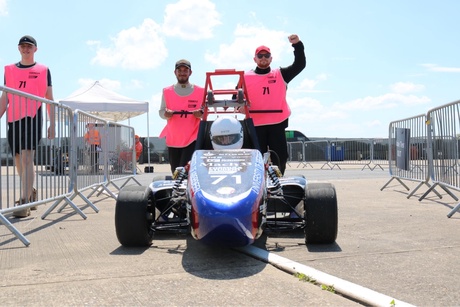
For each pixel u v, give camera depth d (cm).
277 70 618
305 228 400
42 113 607
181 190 425
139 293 282
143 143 2809
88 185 763
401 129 954
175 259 366
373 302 254
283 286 291
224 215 326
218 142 430
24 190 627
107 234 491
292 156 2327
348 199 780
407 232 472
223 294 277
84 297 277
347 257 362
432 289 282
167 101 617
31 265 358
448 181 709
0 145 504
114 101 1516
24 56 654
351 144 2072
